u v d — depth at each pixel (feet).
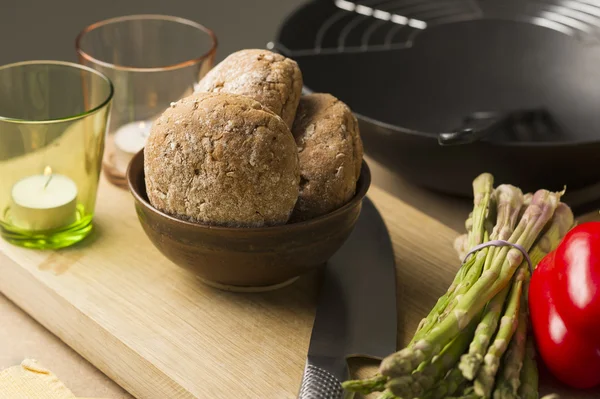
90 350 2.44
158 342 2.36
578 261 2.19
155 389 2.33
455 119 3.05
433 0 3.47
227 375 2.29
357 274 2.53
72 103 2.79
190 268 2.41
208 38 3.02
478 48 3.26
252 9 4.24
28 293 2.55
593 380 2.24
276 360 2.33
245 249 2.32
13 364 2.43
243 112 2.25
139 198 2.38
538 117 2.99
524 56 3.24
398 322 2.43
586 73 3.16
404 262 2.62
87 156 2.61
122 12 3.97
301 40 3.29
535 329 2.26
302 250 2.35
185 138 2.26
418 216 2.78
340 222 2.38
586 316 2.15
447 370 2.11
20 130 2.56
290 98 2.38
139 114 2.89
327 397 2.18
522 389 2.17
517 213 2.42
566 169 2.70
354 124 2.43
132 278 2.53
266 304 2.47
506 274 2.25
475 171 2.73
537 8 3.39
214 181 2.26
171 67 2.83
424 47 3.26
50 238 2.59
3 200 2.59
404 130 2.70
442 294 2.52
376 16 3.43
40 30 3.81
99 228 2.69
